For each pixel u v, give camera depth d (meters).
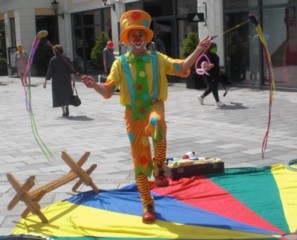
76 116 13.46
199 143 9.22
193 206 5.39
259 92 16.16
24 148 9.55
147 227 4.84
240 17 17.50
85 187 6.59
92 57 25.05
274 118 11.34
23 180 7.20
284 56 16.09
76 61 28.98
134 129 5.03
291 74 15.91
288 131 9.85
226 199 5.59
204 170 6.49
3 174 7.61
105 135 10.52
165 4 20.80
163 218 5.06
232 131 10.20
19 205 6.04
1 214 5.75
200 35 18.73
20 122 12.91
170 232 4.70
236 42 17.70
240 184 6.09
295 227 4.75
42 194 5.41
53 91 13.41
